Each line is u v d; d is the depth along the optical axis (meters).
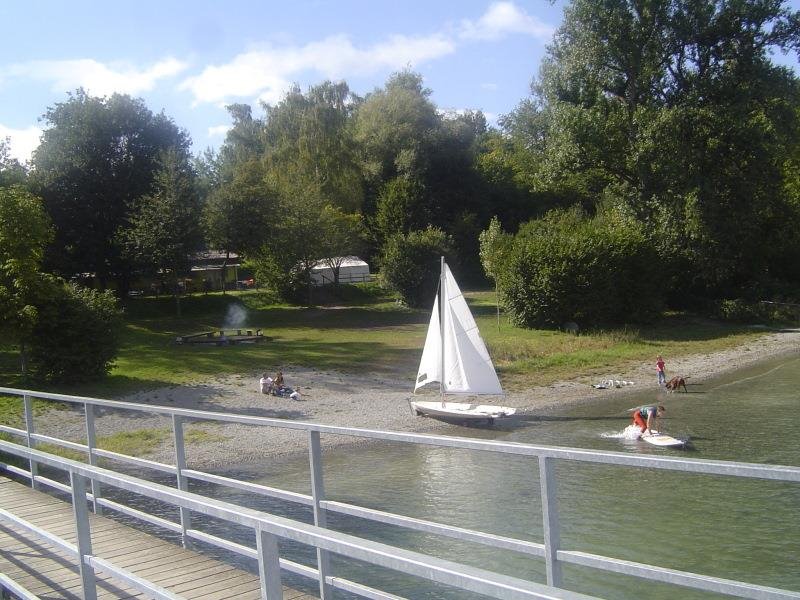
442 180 78.06
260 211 55.31
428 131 77.75
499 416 22.66
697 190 43.69
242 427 21.67
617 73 46.91
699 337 41.62
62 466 4.57
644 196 47.12
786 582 8.85
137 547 6.40
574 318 43.81
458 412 22.81
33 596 5.07
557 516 3.70
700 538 9.90
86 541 4.40
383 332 44.59
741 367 32.47
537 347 37.00
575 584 9.52
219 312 53.50
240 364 32.06
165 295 57.59
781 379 29.06
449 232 72.81
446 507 12.42
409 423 22.88
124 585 5.49
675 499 11.09
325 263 61.22
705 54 45.09
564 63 47.31
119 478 3.94
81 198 50.81
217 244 56.34
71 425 21.39
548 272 43.50
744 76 43.78
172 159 50.00
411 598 9.17
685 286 51.09
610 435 20.77
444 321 23.61
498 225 51.97
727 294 51.28
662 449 18.66
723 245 46.28
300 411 24.33
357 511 4.88
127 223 51.00
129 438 20.19
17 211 24.78
